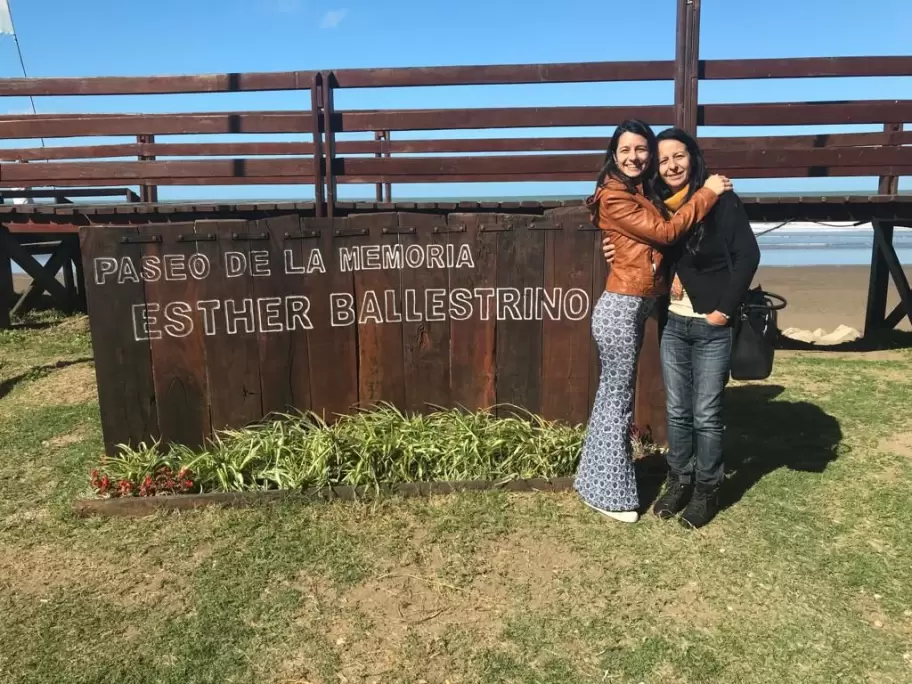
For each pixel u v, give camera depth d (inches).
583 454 145.9
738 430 196.1
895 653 104.2
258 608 115.0
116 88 230.8
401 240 163.5
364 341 166.7
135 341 158.4
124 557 130.6
